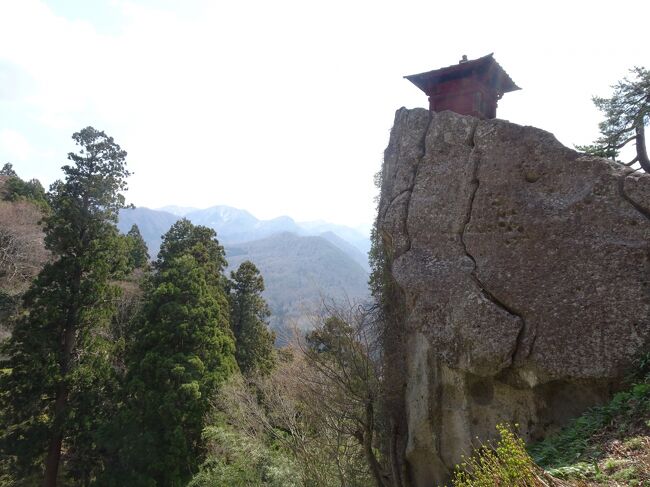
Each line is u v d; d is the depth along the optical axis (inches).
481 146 377.7
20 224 1395.2
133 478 746.8
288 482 575.2
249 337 1274.6
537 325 307.4
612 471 195.9
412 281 369.1
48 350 826.8
